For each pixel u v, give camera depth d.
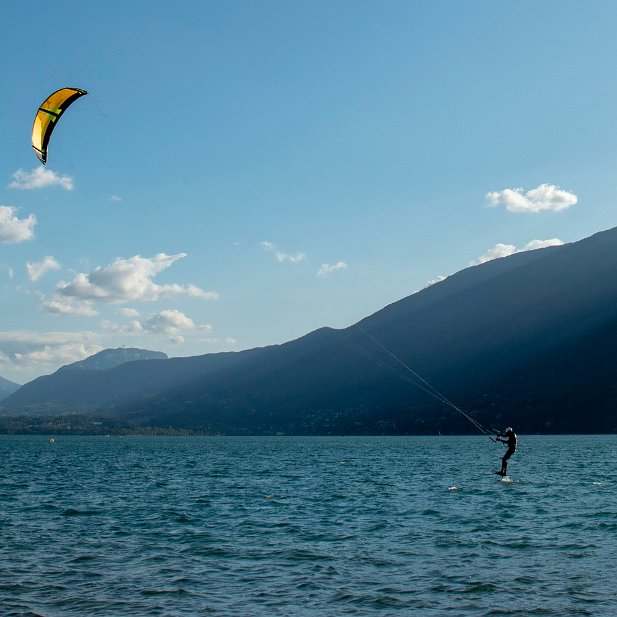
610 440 168.12
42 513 31.70
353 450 122.88
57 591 17.89
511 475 51.97
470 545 23.22
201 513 31.38
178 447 152.75
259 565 20.66
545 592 17.52
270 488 43.28
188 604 16.77
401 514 30.42
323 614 16.00
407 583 18.52
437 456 92.12
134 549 23.03
